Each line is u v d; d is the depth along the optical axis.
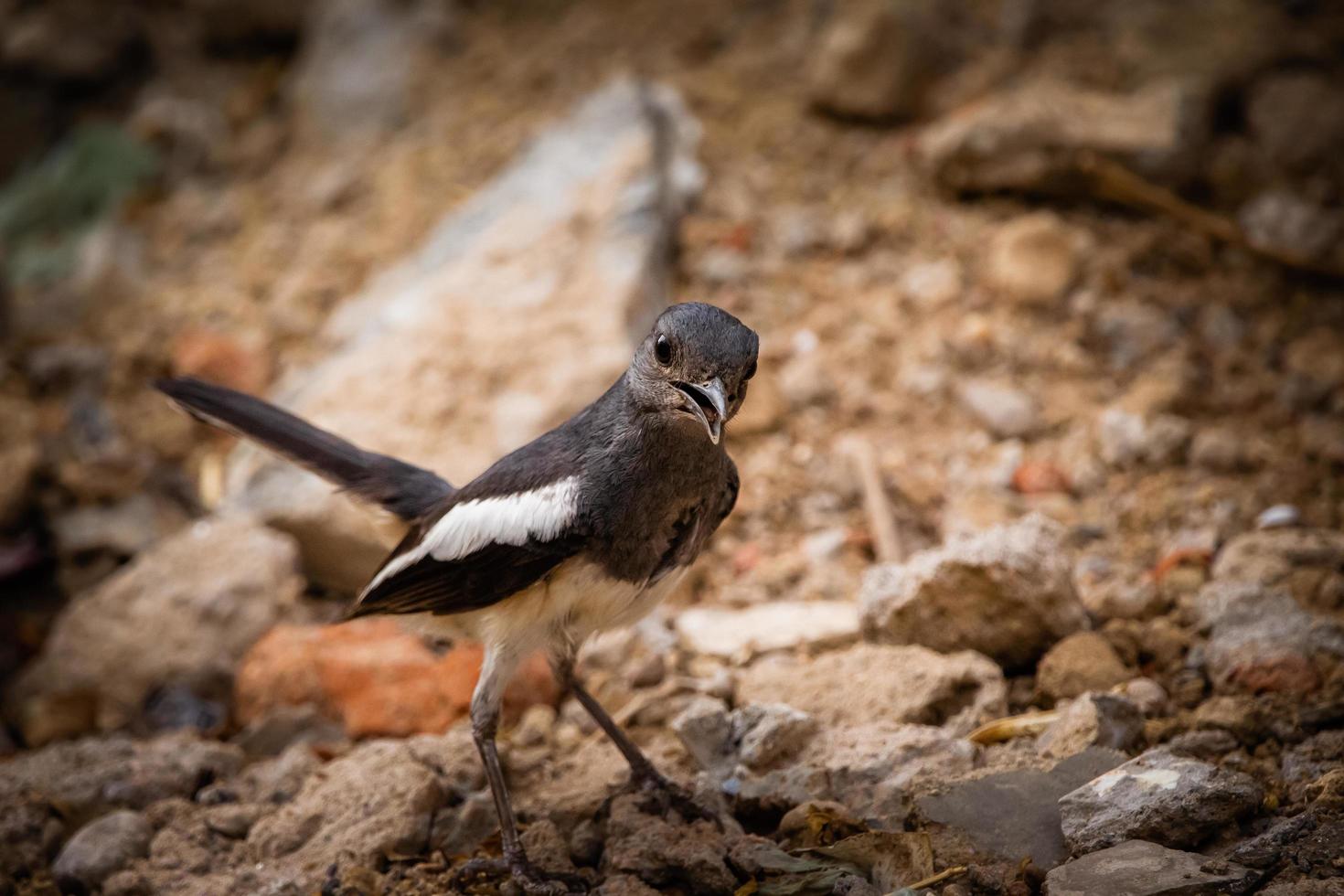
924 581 9.25
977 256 13.58
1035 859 7.21
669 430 7.38
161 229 15.54
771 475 11.81
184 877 8.16
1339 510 10.73
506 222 13.55
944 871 7.16
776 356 12.82
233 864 8.32
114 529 12.26
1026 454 11.78
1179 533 10.66
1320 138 13.94
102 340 14.28
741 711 8.78
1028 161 13.81
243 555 11.11
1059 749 8.09
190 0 17.41
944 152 14.00
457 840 8.27
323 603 11.32
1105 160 13.70
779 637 9.88
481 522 7.72
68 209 15.94
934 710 8.84
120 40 17.39
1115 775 7.38
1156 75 14.71
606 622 7.99
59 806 8.84
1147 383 12.18
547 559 7.54
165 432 13.24
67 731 10.35
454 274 13.07
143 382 13.85
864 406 12.37
